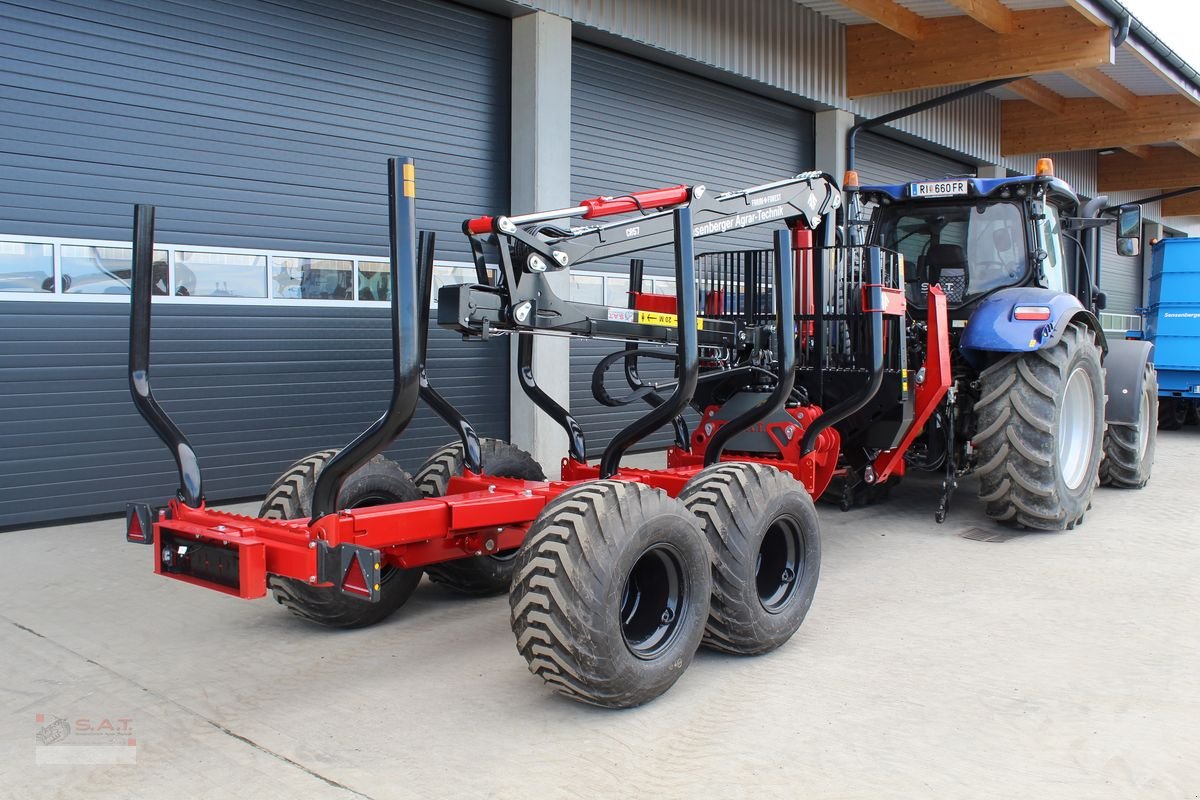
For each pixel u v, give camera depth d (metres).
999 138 14.04
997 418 5.60
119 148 5.81
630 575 3.35
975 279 6.22
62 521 5.75
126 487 5.97
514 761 2.81
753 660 3.69
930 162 13.12
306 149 6.67
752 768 2.77
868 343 4.99
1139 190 17.95
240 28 6.30
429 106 7.39
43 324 5.59
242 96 6.33
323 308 6.80
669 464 5.38
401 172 2.98
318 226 6.75
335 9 6.78
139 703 3.24
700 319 4.75
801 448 4.80
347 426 6.98
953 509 6.55
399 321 3.01
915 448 6.11
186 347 6.14
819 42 10.55
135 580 4.72
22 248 5.49
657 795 2.61
